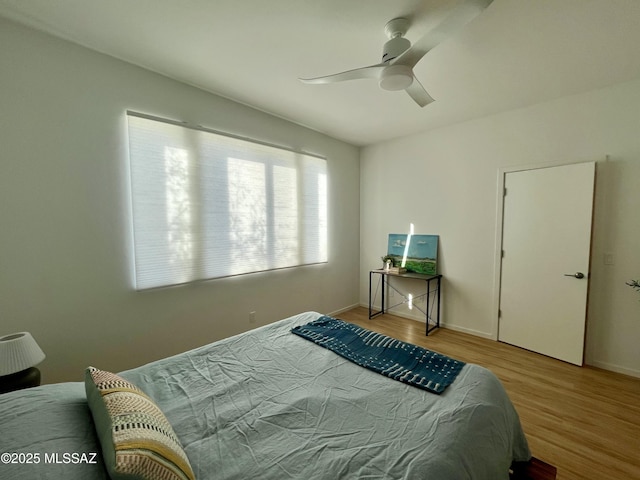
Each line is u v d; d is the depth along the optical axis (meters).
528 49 1.83
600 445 1.58
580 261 2.45
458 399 1.12
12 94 1.62
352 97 2.56
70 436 0.75
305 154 3.36
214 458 0.84
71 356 1.87
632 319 2.30
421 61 1.97
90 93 1.87
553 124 2.60
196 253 2.44
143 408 0.79
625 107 2.27
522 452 1.25
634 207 2.26
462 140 3.20
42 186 1.73
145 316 2.18
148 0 1.45
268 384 1.26
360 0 1.45
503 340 3.00
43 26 1.65
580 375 2.32
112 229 2.00
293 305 3.34
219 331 2.63
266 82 2.30
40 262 1.74
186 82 2.30
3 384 1.34
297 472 0.79
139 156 2.09
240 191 2.73
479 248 3.13
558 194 2.55
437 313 3.48
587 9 1.47
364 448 0.88
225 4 1.47
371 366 1.38
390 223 3.93
